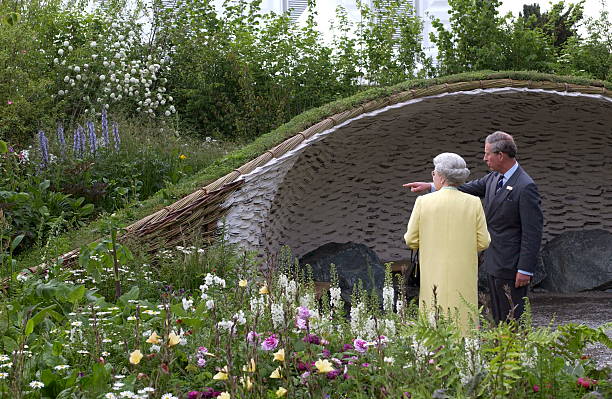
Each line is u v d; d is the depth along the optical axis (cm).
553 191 1027
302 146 659
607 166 1003
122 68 1067
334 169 904
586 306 809
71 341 297
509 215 480
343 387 258
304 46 1240
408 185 508
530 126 966
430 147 974
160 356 267
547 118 941
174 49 1254
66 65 1064
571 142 987
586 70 1269
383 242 995
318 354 279
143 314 329
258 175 632
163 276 483
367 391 264
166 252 512
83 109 1037
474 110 903
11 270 418
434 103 786
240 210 622
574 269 908
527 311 276
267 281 331
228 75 1188
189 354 293
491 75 764
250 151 653
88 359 285
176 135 917
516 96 814
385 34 1225
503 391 228
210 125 1163
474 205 461
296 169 793
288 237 877
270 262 398
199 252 509
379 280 805
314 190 901
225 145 999
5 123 865
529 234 471
